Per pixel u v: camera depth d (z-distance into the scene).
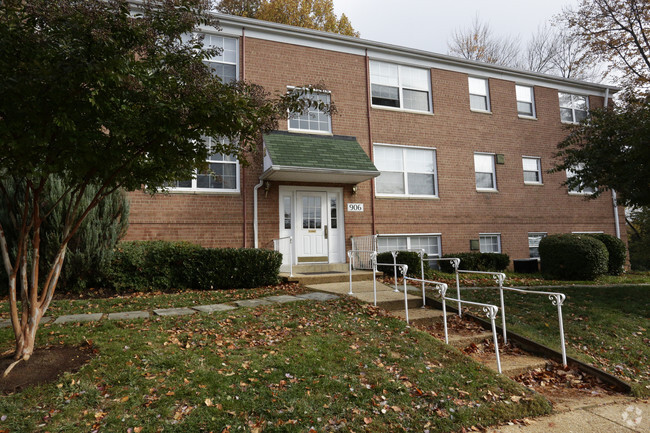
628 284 11.20
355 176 11.55
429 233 14.01
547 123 16.66
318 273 11.53
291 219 12.09
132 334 5.15
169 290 8.95
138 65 4.00
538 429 3.69
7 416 3.27
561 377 5.02
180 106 3.83
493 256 13.94
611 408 4.19
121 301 7.47
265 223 11.72
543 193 16.17
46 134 3.53
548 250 12.75
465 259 13.49
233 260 9.34
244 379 4.07
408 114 14.26
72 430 3.17
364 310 6.64
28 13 3.57
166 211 10.80
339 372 4.36
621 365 5.46
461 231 14.54
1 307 6.92
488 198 15.15
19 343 4.14
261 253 9.56
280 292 8.52
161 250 9.03
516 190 15.69
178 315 6.20
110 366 4.16
